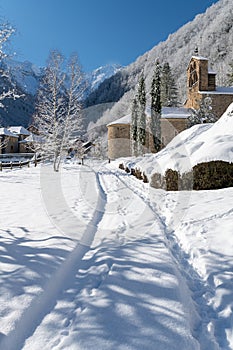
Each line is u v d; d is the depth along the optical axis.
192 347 1.61
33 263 2.75
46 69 17.44
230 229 3.51
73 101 18.23
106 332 1.74
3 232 3.80
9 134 41.41
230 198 5.48
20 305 2.01
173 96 47.91
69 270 2.76
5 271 2.56
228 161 7.18
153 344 1.63
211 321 1.96
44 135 18.81
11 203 6.18
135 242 3.58
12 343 1.66
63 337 1.72
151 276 2.53
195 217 4.45
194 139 12.16
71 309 2.04
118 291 2.27
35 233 3.78
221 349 1.68
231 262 2.69
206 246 3.16
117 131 24.45
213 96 30.33
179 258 3.16
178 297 2.15
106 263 2.86
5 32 8.05
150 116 21.80
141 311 1.97
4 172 16.09
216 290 2.29
